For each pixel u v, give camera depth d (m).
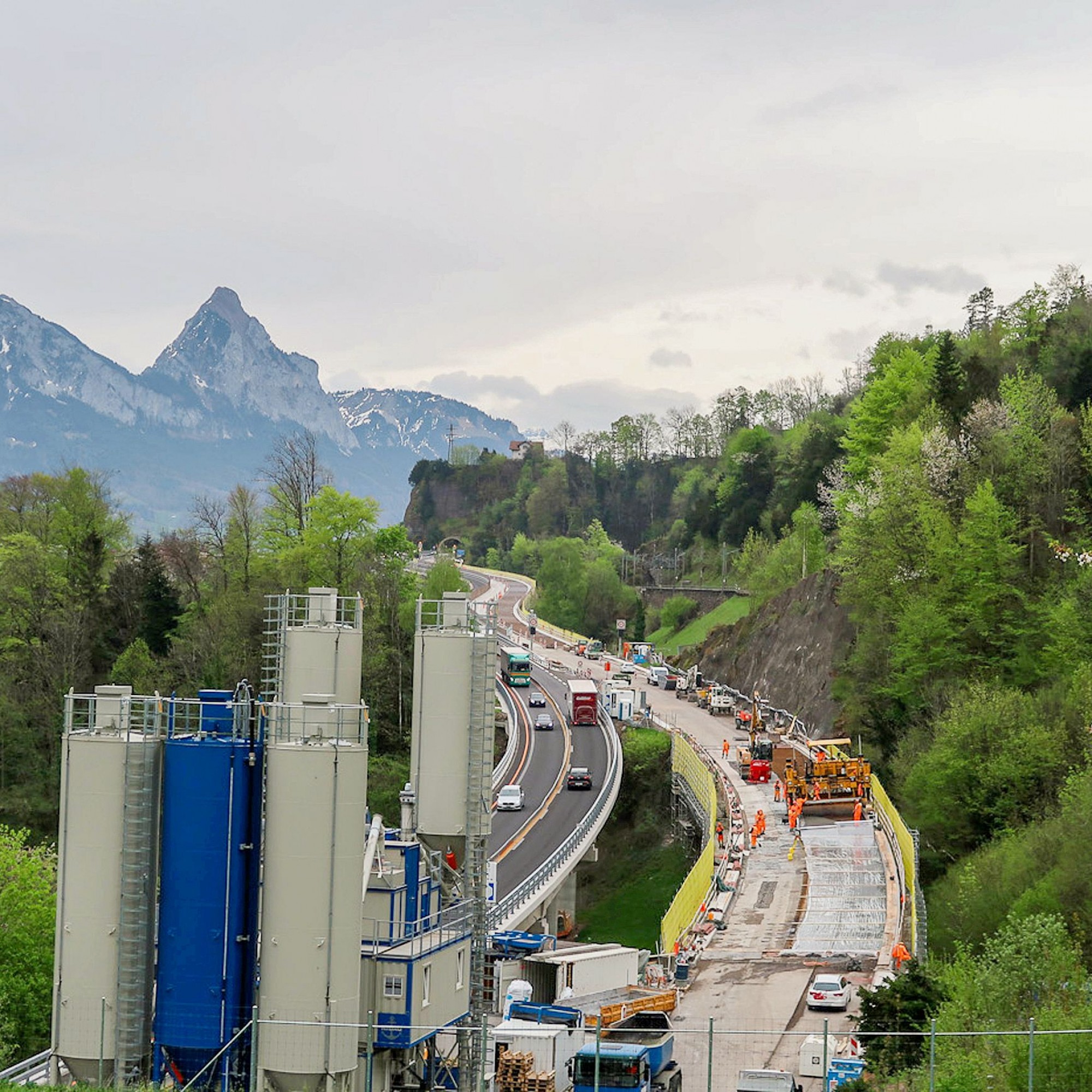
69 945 96.88
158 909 98.62
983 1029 111.12
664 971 162.12
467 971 116.75
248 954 97.81
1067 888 167.12
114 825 96.81
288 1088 95.12
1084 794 177.88
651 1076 112.69
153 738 98.50
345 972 96.00
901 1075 105.62
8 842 168.75
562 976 144.12
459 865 121.56
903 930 179.50
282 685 126.75
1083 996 119.00
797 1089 114.38
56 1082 97.25
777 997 151.62
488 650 121.75
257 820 98.38
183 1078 97.19
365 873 104.56
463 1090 111.00
